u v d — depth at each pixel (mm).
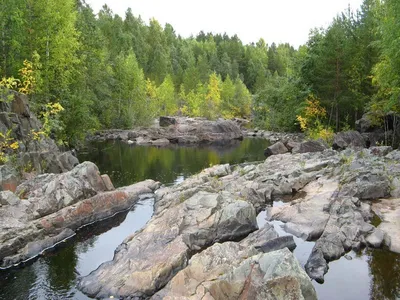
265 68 132125
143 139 53750
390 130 33812
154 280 11055
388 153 24516
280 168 23500
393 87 26547
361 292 10500
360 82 39094
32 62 29641
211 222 14805
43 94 31266
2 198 15672
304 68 44656
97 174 20188
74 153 35469
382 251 12805
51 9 31844
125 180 26156
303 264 12148
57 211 16719
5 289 11547
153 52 114562
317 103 41781
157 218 15680
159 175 28109
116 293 10930
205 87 94375
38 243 14422
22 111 24266
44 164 23203
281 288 8242
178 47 135875
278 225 15711
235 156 38531
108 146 46375
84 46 41750
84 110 35938
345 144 33062
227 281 9078
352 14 46844
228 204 15711
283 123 56406
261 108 69562
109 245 15016
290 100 51000
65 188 17719
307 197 18016
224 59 129625
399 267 11695
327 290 10641
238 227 15000
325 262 11969
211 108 85438
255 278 8922
